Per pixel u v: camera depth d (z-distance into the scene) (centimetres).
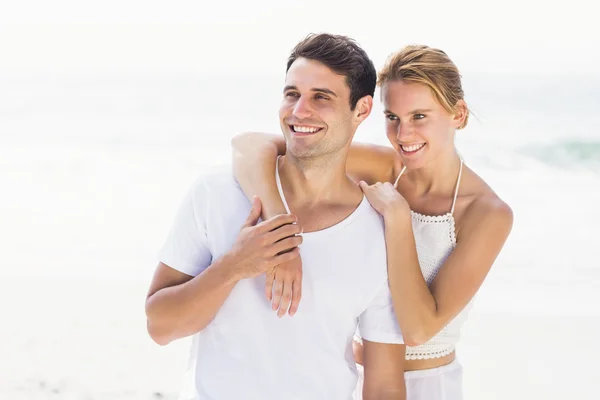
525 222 1330
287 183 266
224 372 247
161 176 1756
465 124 315
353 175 329
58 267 1074
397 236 262
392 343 266
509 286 991
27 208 1473
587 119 1800
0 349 720
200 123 2095
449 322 297
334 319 254
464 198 314
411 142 303
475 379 680
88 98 2234
